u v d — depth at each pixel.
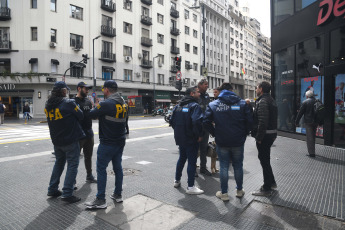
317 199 3.63
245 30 74.38
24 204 3.50
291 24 9.94
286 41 10.29
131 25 36.19
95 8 31.52
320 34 8.24
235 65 67.50
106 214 3.17
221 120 3.63
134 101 35.00
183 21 46.44
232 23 65.69
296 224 2.91
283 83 10.66
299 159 6.18
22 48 27.11
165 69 42.25
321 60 8.34
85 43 30.50
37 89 27.72
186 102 4.04
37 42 27.05
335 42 7.58
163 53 41.91
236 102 3.66
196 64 50.19
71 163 3.61
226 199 3.59
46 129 14.98
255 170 5.20
